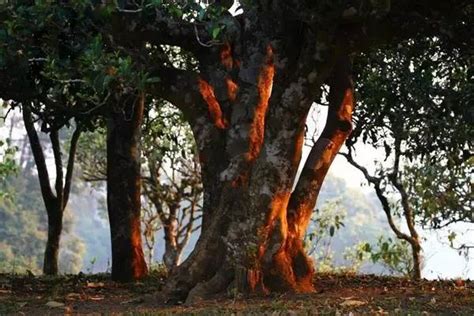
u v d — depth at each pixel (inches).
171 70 458.9
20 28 418.6
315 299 410.9
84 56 391.9
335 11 396.5
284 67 432.1
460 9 417.4
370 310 379.2
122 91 464.4
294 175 430.0
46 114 561.9
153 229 1002.1
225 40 452.8
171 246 949.8
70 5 402.3
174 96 456.1
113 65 377.7
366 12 394.6
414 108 566.6
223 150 448.5
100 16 409.1
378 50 567.5
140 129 608.7
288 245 441.1
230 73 465.7
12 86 517.0
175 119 840.9
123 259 596.7
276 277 428.8
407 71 555.8
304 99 423.2
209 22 414.9
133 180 603.5
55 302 434.3
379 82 572.4
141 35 445.1
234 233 423.2
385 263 832.9
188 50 468.8
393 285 543.8
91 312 404.5
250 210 423.2
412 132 591.2
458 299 424.8
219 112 456.1
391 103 573.9
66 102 548.7
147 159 930.1
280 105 425.1
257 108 447.2
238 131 443.5
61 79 424.2
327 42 411.2
